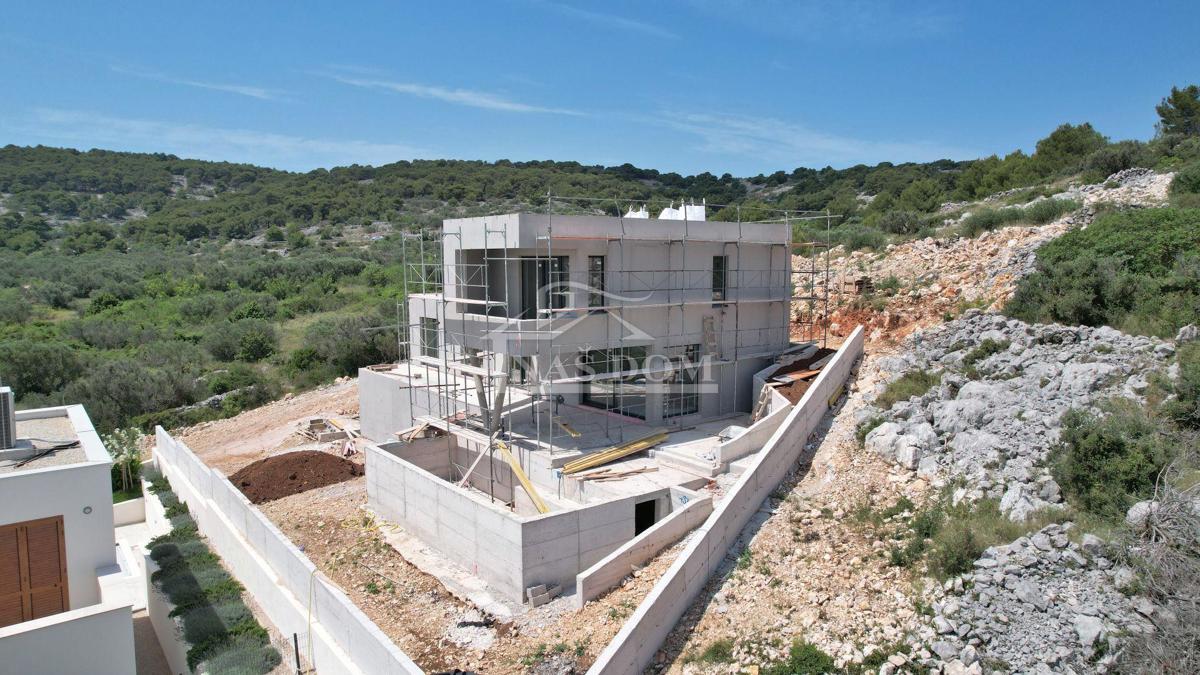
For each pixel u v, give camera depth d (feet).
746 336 77.36
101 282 193.16
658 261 68.85
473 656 39.52
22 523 45.01
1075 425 41.34
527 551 45.34
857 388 62.28
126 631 39.58
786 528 45.65
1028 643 31.89
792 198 273.13
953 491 43.47
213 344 141.49
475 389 70.23
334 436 85.40
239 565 55.31
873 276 91.20
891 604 36.70
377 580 49.70
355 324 135.03
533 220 60.39
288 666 43.32
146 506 74.74
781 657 35.12
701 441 64.03
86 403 105.60
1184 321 51.52
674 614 39.14
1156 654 29.17
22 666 36.86
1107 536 35.12
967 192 169.48
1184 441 39.40
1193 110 155.22
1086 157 136.98
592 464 57.98
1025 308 62.39
